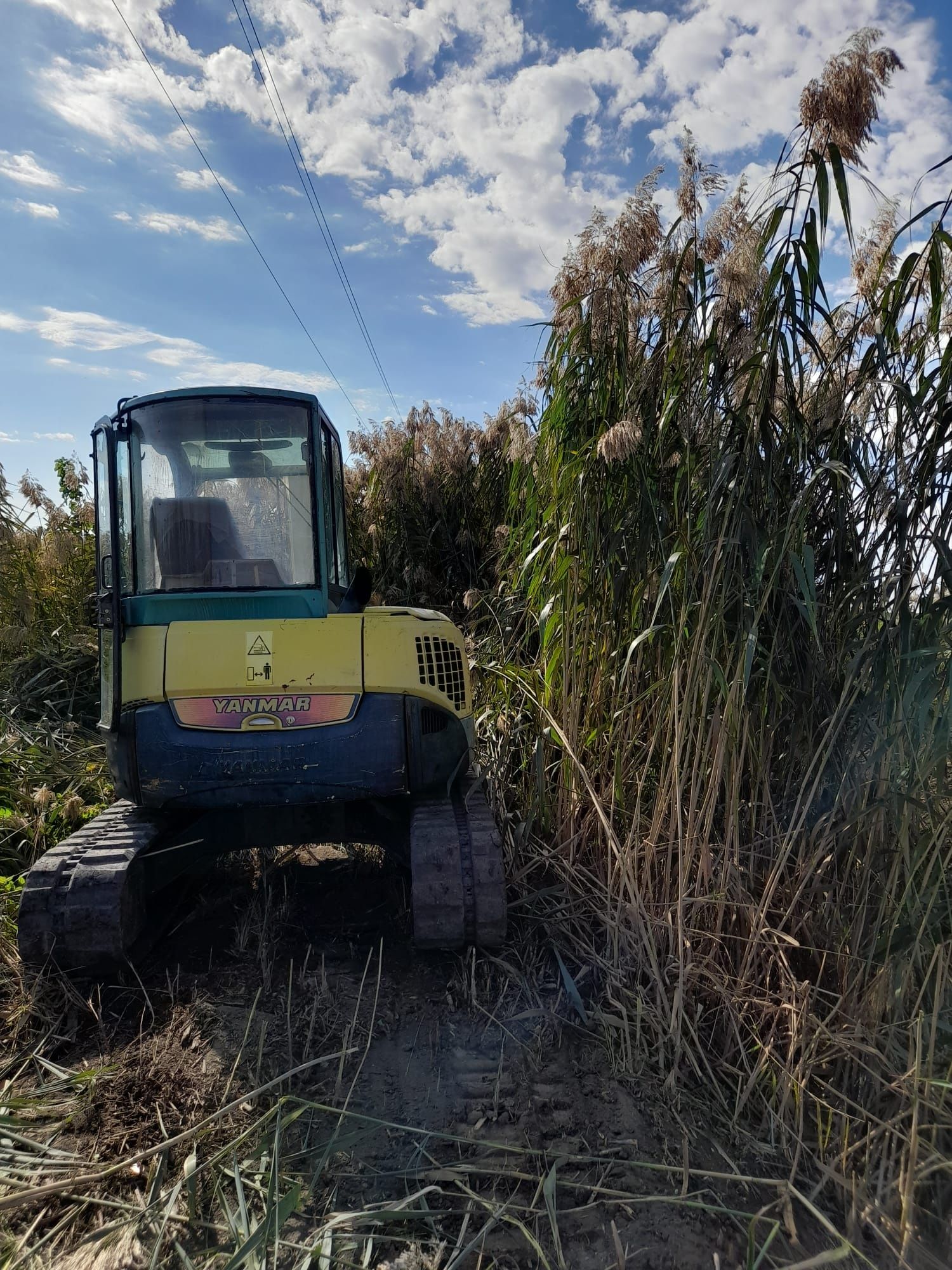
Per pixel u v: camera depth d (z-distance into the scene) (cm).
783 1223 240
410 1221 237
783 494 342
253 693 377
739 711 326
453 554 938
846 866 329
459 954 382
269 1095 290
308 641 383
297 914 436
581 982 355
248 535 410
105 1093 294
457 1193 247
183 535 406
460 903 358
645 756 397
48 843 508
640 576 382
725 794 350
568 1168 258
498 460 955
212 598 395
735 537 326
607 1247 229
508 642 566
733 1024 306
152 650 379
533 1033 327
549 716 422
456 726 407
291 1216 238
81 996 354
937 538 294
